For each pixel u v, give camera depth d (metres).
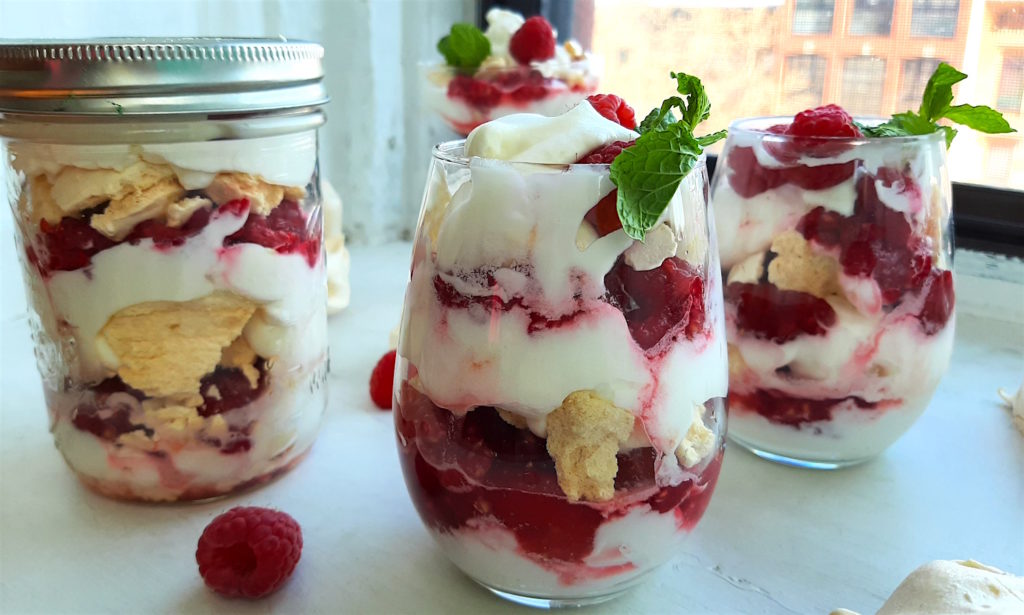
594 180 0.23
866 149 0.30
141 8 0.51
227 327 0.30
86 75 0.27
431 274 0.25
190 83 0.27
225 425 0.31
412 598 0.28
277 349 0.31
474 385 0.24
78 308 0.29
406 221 0.69
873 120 0.36
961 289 0.50
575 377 0.23
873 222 0.30
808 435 0.33
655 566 0.27
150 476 0.31
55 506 0.32
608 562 0.26
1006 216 0.47
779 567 0.29
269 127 0.29
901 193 0.30
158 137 0.27
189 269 0.29
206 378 0.30
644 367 0.24
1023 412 0.37
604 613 0.27
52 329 0.30
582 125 0.25
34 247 0.29
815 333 0.31
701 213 0.25
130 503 0.32
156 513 0.32
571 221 0.23
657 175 0.23
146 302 0.29
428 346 0.25
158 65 0.27
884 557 0.30
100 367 0.30
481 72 0.56
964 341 0.47
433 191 0.25
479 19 0.70
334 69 0.62
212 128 0.28
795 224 0.30
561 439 0.24
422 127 0.67
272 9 0.58
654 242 0.24
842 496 0.33
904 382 0.31
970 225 0.48
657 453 0.25
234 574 0.27
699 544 0.30
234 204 0.29
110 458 0.31
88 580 0.29
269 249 0.30
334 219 0.49
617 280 0.23
